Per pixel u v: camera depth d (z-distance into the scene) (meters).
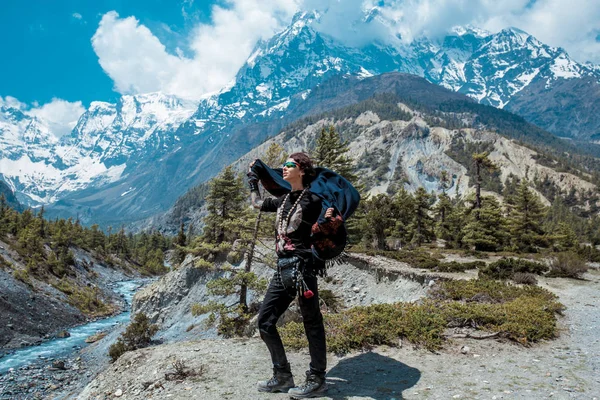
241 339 7.84
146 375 6.16
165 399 5.11
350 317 8.15
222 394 5.01
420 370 5.93
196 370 5.98
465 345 7.30
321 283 25.08
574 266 20.58
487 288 13.19
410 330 7.55
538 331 7.98
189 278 34.00
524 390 5.06
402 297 21.45
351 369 6.00
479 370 5.96
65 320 48.22
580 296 14.89
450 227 59.97
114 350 28.22
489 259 30.64
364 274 24.64
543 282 18.92
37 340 39.47
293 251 4.45
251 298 25.41
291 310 14.33
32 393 24.39
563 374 5.78
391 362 6.34
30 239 69.75
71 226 108.81
